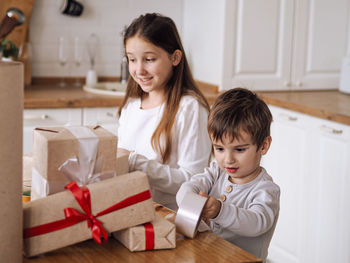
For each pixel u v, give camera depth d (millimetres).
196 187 1239
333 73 3174
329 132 2328
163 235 921
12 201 804
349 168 2225
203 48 3133
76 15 3156
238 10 2898
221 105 1127
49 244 876
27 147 2613
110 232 911
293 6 2998
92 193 893
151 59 1464
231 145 1112
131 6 3299
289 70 3068
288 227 2629
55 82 3225
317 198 2430
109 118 2729
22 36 3020
